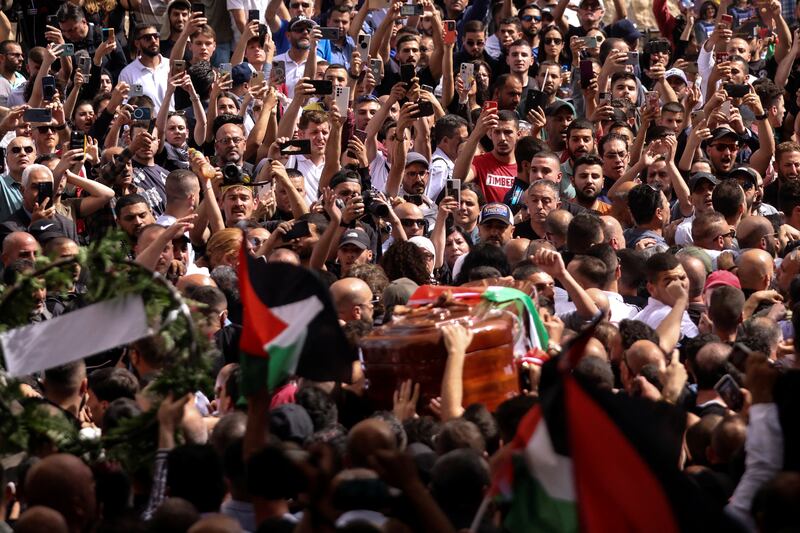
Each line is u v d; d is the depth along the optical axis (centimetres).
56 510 1250
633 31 4284
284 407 1538
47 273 1404
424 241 2514
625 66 3753
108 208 2670
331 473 1198
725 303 2083
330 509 1175
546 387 1207
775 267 2634
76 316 1369
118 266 1378
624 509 1094
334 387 1700
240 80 3497
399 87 3088
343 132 3083
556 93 3741
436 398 1662
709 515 1090
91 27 3731
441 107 3506
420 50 3872
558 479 1169
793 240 2802
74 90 3297
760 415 1409
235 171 2686
